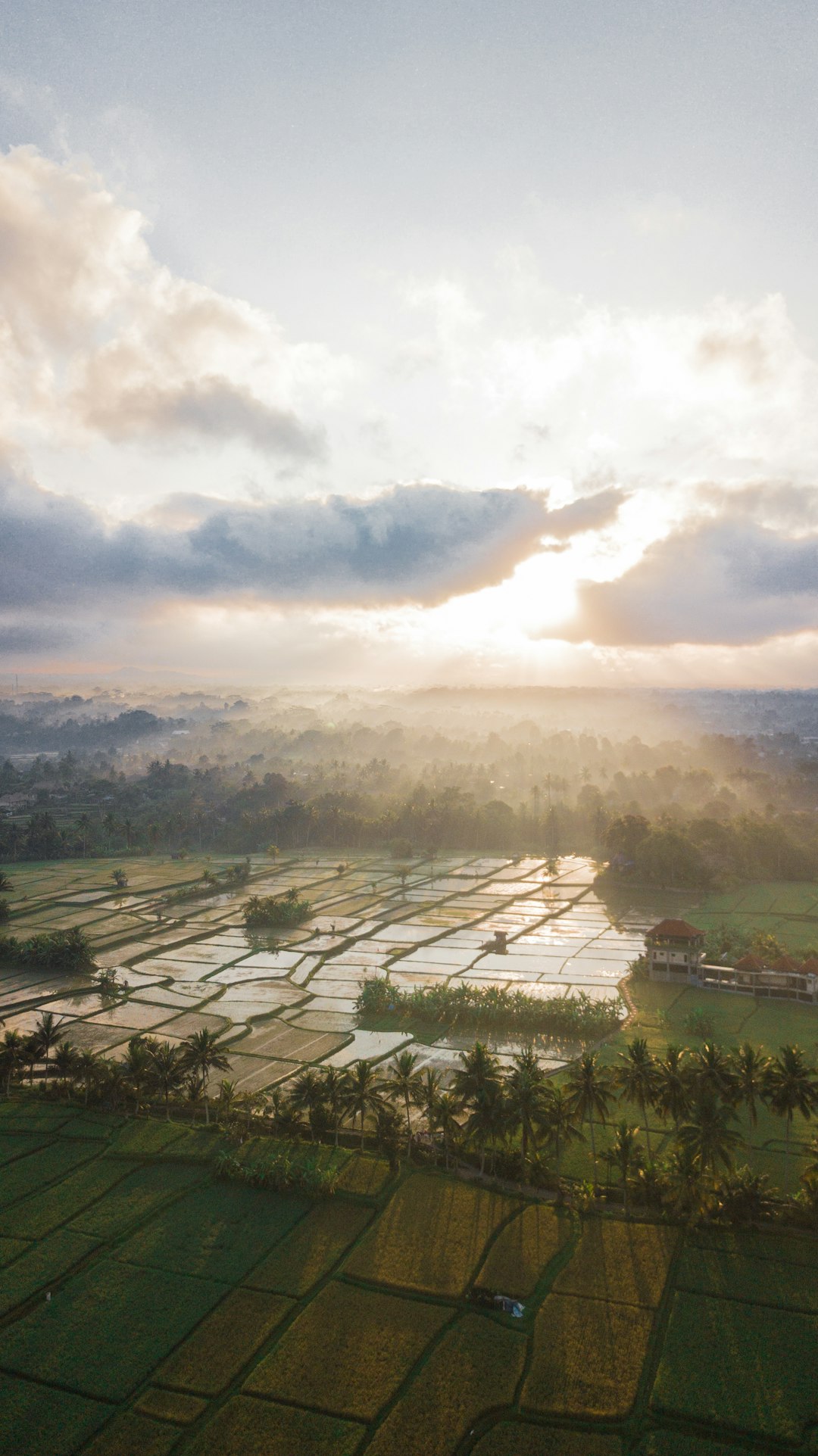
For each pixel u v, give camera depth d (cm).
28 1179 8144
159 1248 7038
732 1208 7225
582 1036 12100
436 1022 12838
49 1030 10644
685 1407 5403
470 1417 5341
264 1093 10219
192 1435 5228
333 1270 6750
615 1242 7038
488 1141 8500
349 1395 5500
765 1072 7494
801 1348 5856
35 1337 6022
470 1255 6881
